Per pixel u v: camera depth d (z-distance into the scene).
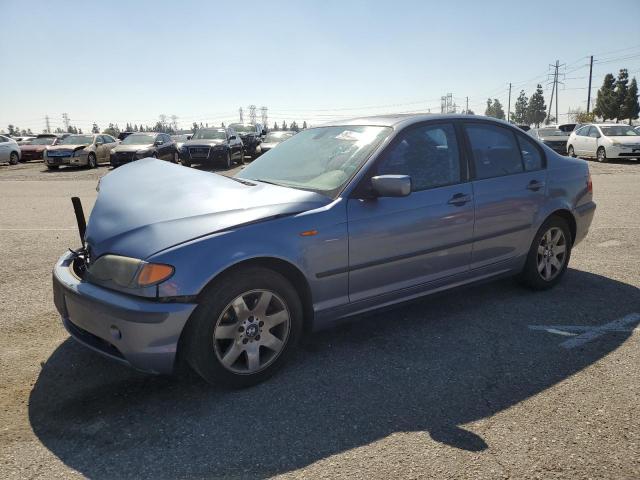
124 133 33.75
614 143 19.73
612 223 7.70
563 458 2.36
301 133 4.39
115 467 2.34
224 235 2.86
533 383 3.05
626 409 2.76
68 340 3.70
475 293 4.63
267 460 2.38
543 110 105.94
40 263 5.75
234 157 23.59
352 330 3.85
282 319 3.09
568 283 4.89
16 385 3.07
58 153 21.25
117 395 2.96
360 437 2.55
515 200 4.18
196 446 2.49
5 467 2.34
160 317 2.67
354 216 3.29
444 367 3.26
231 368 2.95
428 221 3.62
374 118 4.05
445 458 2.38
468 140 4.04
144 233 2.86
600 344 3.56
